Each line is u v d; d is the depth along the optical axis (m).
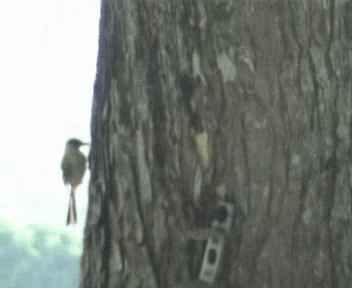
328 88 8.49
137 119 8.63
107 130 8.78
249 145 8.41
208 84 8.43
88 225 8.89
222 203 8.45
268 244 8.45
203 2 8.39
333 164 8.54
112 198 8.73
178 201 8.53
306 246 8.48
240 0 8.32
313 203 8.48
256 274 8.45
